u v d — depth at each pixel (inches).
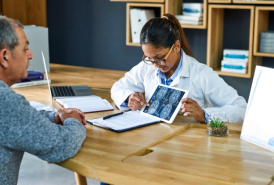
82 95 99.5
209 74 83.1
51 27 207.5
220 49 160.9
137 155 60.9
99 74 134.7
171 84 84.7
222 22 159.8
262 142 62.6
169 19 79.7
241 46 158.9
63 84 115.8
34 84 114.7
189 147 63.0
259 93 64.1
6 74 59.9
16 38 58.6
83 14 196.4
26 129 53.0
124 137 67.6
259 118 63.5
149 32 76.1
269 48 141.6
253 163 56.1
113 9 186.7
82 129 63.2
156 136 68.1
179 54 84.1
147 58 81.6
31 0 190.5
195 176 51.4
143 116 80.0
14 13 186.5
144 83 90.4
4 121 52.5
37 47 135.1
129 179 51.4
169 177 51.2
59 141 55.9
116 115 80.2
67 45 205.0
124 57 189.2
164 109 78.8
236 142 65.4
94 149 61.7
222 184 49.4
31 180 120.6
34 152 54.8
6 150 54.7
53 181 120.4
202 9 152.0
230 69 148.9
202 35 167.3
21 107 53.2
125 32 185.5
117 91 90.3
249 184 49.1
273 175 52.0
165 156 58.9
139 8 169.3
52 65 155.3
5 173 55.3
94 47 197.2
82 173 55.6
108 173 52.9
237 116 77.5
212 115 69.6
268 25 151.4
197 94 84.3
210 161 56.8
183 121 77.6
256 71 65.0
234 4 146.3
